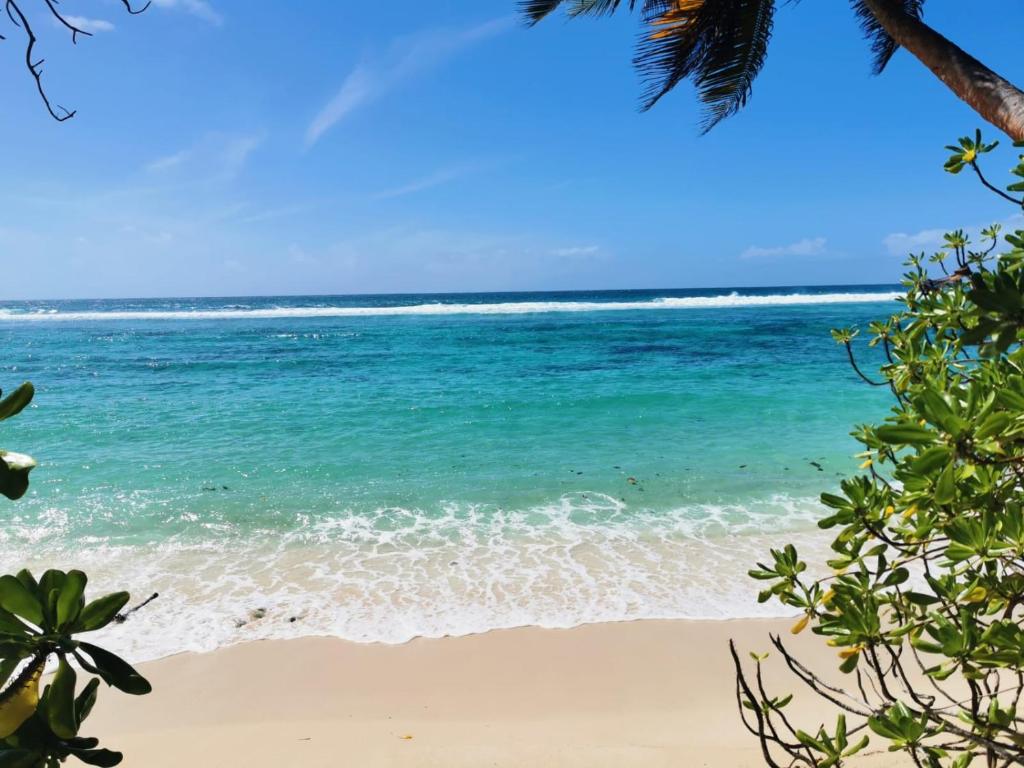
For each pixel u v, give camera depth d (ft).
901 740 5.51
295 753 13.34
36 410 50.39
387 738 13.87
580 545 23.57
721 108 21.13
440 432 41.73
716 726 14.15
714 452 35.91
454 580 20.94
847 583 6.25
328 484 30.86
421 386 61.16
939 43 10.64
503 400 52.42
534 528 25.21
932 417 4.31
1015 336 4.29
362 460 35.06
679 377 64.69
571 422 44.24
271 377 69.00
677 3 19.10
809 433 40.11
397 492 29.63
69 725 2.79
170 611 19.04
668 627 18.16
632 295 372.79
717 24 19.29
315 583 20.80
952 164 6.74
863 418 43.98
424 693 15.55
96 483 31.04
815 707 14.70
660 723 14.30
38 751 2.88
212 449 37.81
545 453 36.17
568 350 92.22
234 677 16.15
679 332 118.32
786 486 29.94
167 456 36.17
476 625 18.35
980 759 11.27
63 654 2.89
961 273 6.62
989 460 4.35
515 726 14.26
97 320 169.48
